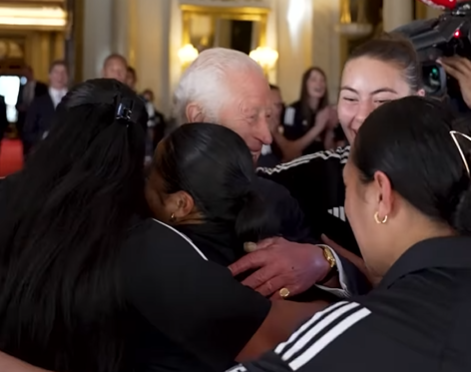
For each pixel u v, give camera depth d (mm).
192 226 1157
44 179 1105
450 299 804
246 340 1054
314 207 1710
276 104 4250
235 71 1471
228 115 1463
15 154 7688
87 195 1077
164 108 9859
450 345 776
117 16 9203
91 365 1050
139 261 1046
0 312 1066
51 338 1049
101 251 1043
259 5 9898
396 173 858
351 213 923
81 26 9156
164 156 1169
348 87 1543
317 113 4703
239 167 1149
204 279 1045
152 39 9852
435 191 846
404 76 1519
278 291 1213
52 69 5922
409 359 773
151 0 9836
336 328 805
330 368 781
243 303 1060
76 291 1032
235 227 1151
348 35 9539
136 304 1049
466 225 848
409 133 859
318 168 1721
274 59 9906
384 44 1552
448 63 1652
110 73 5211
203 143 1147
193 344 1047
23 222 1084
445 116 875
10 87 10875
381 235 889
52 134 1142
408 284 832
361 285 1316
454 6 1686
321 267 1258
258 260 1207
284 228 1579
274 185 1605
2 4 10898
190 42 9875
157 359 1070
